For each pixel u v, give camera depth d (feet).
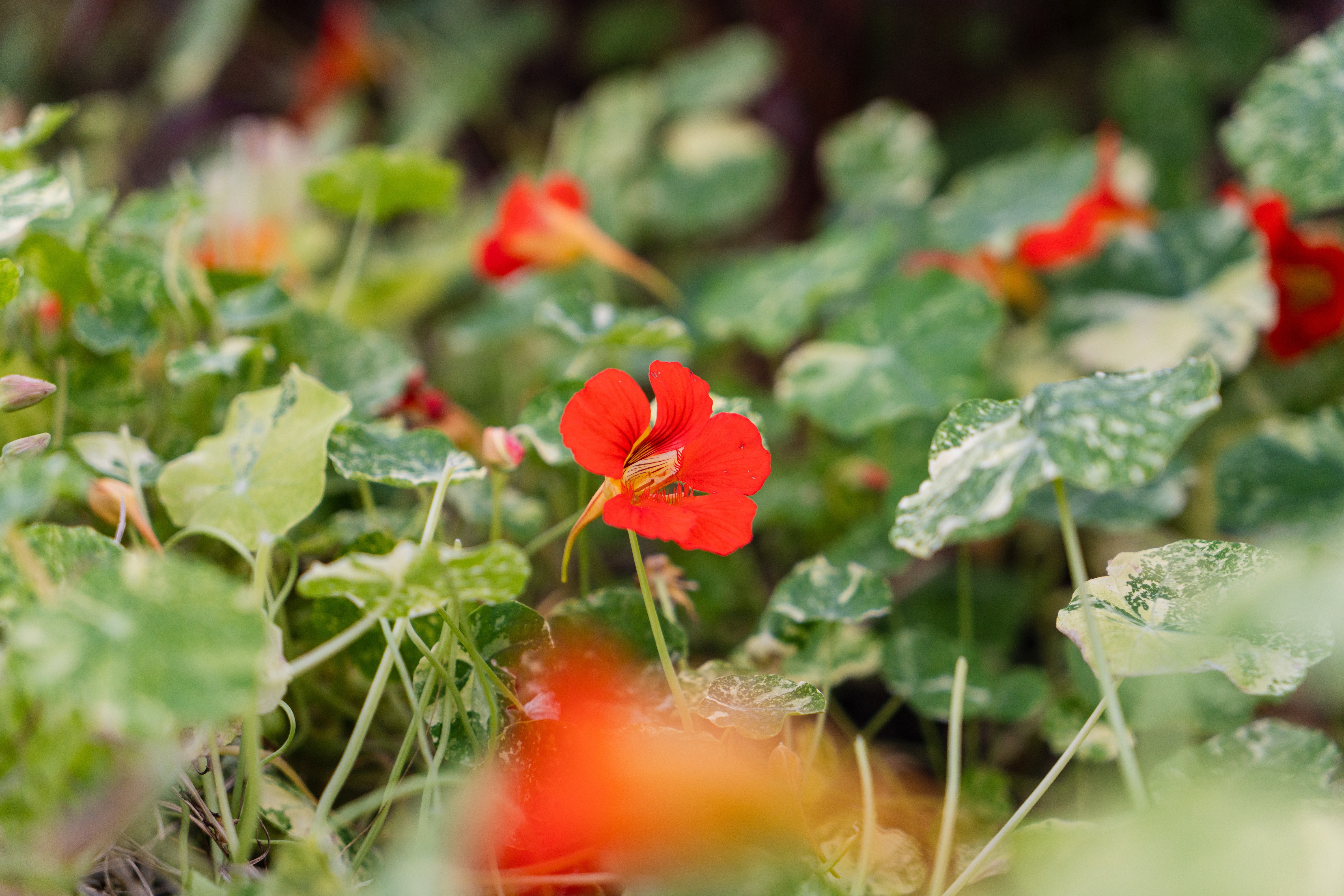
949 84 4.87
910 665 2.35
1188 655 2.07
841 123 4.72
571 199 2.83
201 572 1.89
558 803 2.07
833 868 2.11
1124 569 2.14
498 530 2.27
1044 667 2.72
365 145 5.20
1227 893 1.88
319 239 3.47
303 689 2.27
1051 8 4.75
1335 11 4.26
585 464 2.09
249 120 5.20
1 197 2.16
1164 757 2.29
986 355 2.62
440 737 2.12
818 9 4.51
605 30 5.15
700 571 2.64
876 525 2.62
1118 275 2.92
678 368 2.13
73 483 1.90
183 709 1.85
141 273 2.37
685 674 2.19
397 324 3.83
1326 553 2.34
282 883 1.95
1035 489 2.60
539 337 3.43
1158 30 4.72
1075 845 2.00
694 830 2.02
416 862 1.96
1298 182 2.55
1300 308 2.78
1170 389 1.98
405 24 5.10
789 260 3.04
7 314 2.37
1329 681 2.26
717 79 4.19
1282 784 2.14
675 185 4.11
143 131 4.89
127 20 5.14
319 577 1.95
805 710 2.10
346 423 2.23
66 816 1.91
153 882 2.12
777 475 2.81
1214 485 2.56
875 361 2.67
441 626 2.13
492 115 5.18
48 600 1.93
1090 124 4.75
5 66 5.01
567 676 2.16
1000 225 3.06
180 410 2.42
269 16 5.35
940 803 2.33
